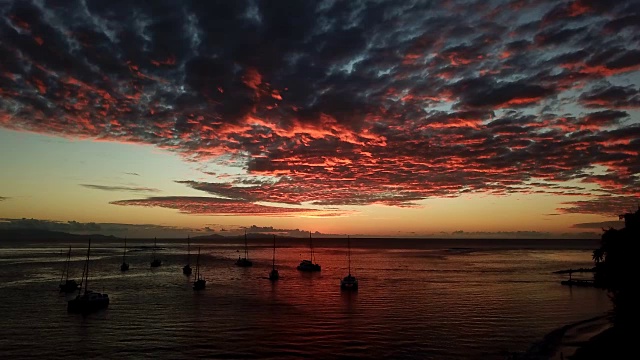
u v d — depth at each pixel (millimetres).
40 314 79500
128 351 56469
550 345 58281
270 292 110375
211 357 53844
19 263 194875
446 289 116688
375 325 71250
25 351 56781
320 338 62656
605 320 74375
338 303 93188
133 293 106938
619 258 56375
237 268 185750
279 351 56344
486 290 114625
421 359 53344
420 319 76188
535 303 93438
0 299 95938
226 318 76375
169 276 148375
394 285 125812
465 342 60688
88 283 126688
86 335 64250
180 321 73750
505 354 55000
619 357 48281
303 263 178250
